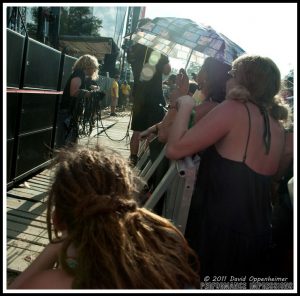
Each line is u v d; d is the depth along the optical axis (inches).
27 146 162.9
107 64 665.6
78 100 181.2
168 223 49.7
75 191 44.7
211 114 64.8
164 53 154.4
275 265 64.1
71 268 43.4
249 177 62.9
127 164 50.9
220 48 108.5
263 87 66.2
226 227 62.6
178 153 65.8
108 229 42.8
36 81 164.6
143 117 169.8
